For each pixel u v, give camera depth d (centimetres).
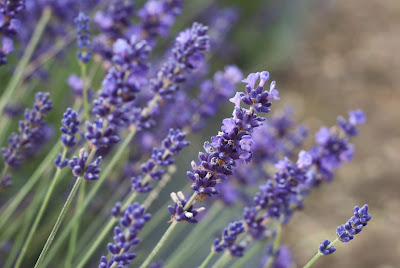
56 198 57
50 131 55
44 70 59
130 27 52
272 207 46
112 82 43
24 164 56
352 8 178
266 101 39
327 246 42
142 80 44
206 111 55
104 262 42
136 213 43
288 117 60
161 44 81
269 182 46
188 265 62
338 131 49
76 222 48
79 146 55
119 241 42
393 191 97
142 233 56
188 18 87
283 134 60
